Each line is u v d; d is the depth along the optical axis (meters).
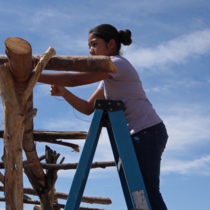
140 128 3.89
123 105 3.83
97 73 3.94
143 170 3.81
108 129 3.98
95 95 4.49
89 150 3.68
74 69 3.65
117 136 3.75
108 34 4.29
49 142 5.50
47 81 3.92
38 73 3.45
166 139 4.04
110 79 4.03
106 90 4.11
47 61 3.51
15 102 3.38
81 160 3.64
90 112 4.49
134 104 3.97
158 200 3.75
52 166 5.73
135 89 4.03
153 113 3.99
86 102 4.48
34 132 5.40
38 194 5.78
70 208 3.53
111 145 4.02
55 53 3.59
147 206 3.58
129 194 3.94
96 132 3.73
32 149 4.94
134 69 4.10
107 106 3.80
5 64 3.37
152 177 3.80
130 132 3.92
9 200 3.36
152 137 3.88
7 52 3.27
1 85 3.37
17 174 3.36
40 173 5.57
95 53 4.30
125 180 3.97
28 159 5.16
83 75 3.93
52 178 5.81
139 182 3.64
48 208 5.76
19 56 3.25
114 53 4.31
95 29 4.32
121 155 3.71
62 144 5.65
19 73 3.36
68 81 3.94
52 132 5.41
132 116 3.94
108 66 3.63
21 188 3.39
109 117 3.78
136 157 3.70
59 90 4.35
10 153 3.34
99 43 4.29
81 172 3.61
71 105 4.47
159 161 3.89
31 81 3.43
